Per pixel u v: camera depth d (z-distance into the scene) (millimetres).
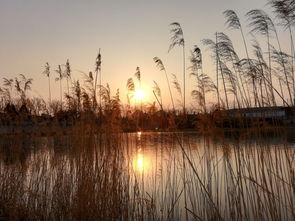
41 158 9023
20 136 9703
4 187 8984
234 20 7039
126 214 7586
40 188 8492
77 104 9016
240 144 6133
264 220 5484
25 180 9016
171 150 7832
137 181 8492
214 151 6836
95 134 8070
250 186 6012
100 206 7480
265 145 5910
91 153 7809
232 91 6805
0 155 9672
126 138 8617
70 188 8102
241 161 6020
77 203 7523
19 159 9414
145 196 8359
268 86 6500
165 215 7578
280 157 5758
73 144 8383
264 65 6609
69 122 9234
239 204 5766
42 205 8141
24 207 8359
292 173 5438
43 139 9258
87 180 7539
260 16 6695
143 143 8727
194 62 7719
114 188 7637
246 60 6820
